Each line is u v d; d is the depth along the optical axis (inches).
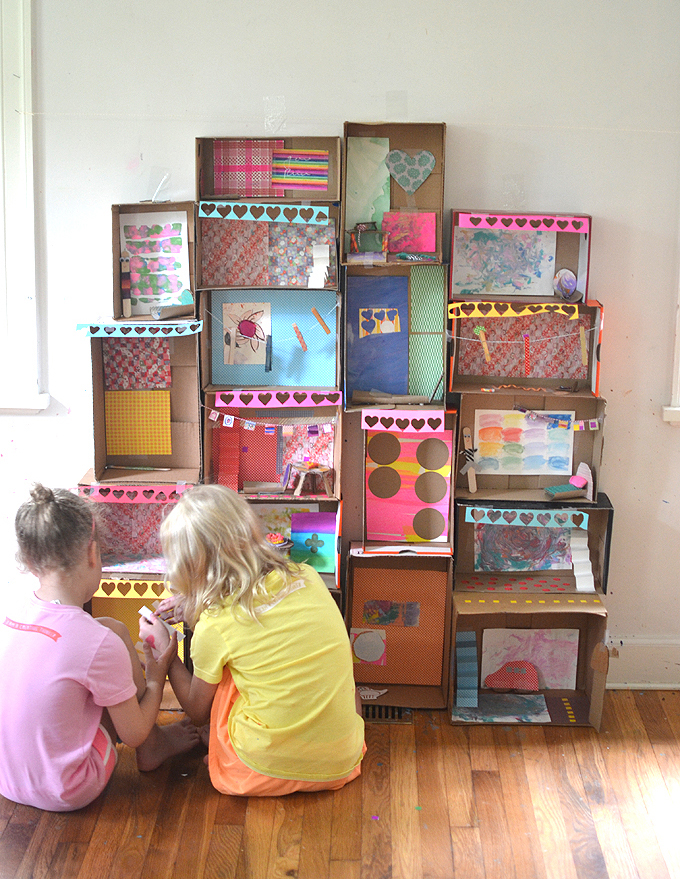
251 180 95.3
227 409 100.3
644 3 93.0
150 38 94.7
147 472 101.2
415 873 73.2
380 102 95.5
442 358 98.3
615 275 98.6
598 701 95.9
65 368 102.3
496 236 97.0
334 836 77.8
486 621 102.4
